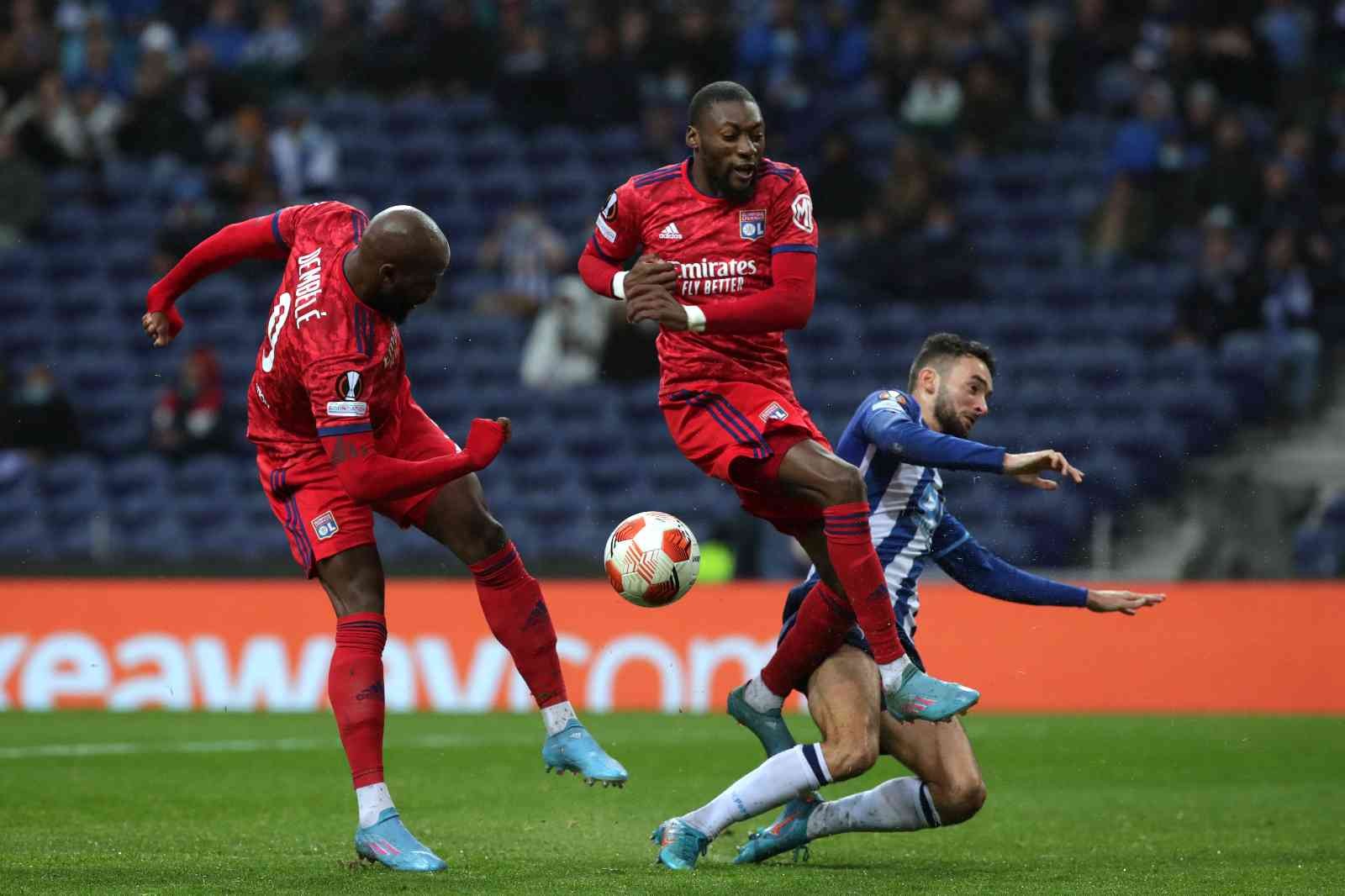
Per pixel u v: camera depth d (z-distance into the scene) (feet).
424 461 64.28
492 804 85.56
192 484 182.29
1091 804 86.58
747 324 61.77
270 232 64.90
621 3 222.69
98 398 198.59
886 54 214.69
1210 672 138.62
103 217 212.84
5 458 183.21
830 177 198.29
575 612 144.66
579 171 216.13
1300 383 182.39
